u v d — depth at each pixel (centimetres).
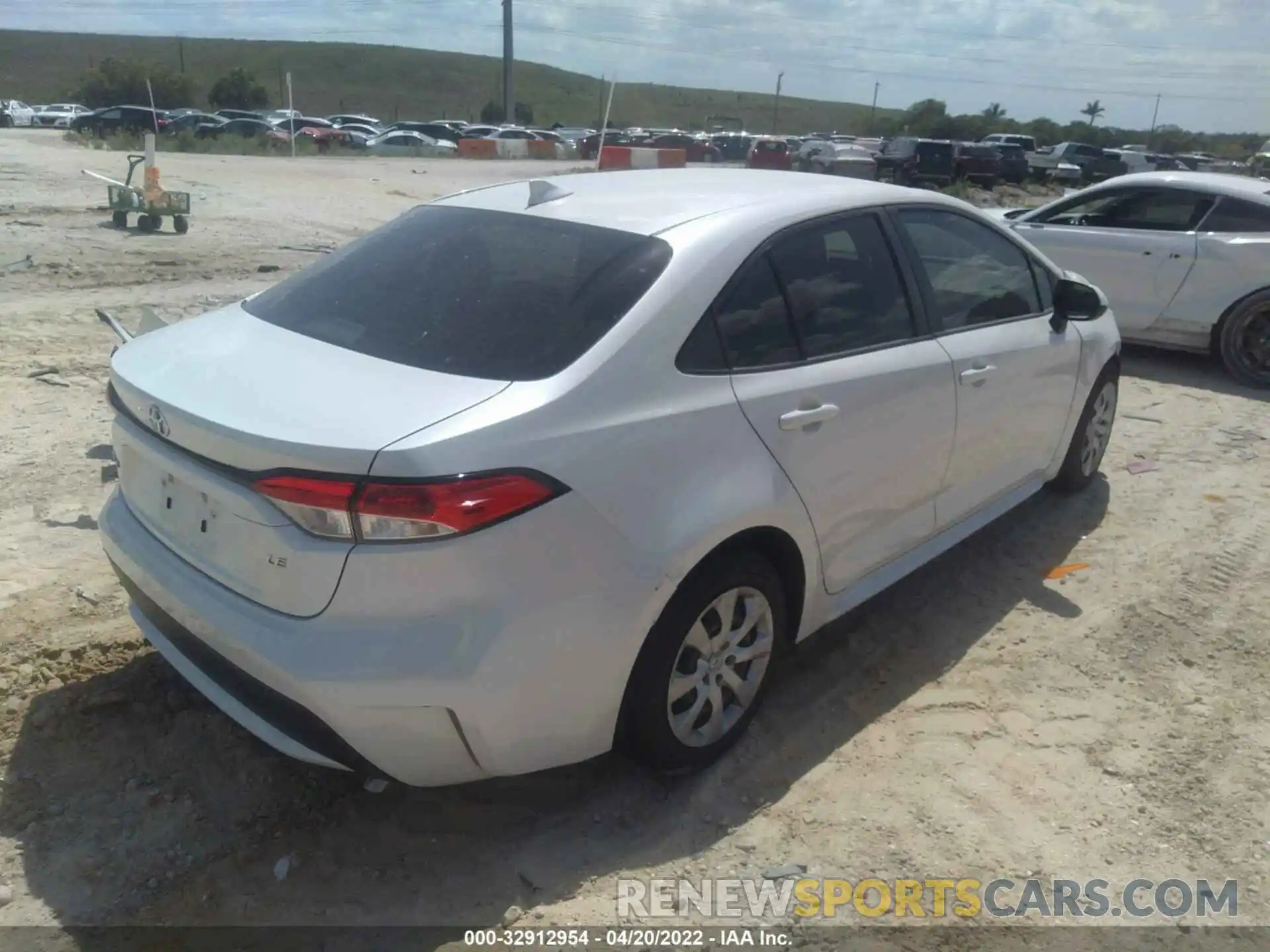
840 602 363
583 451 265
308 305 328
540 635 259
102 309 875
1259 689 384
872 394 348
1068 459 530
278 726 266
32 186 1788
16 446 546
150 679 354
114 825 292
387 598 245
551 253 318
